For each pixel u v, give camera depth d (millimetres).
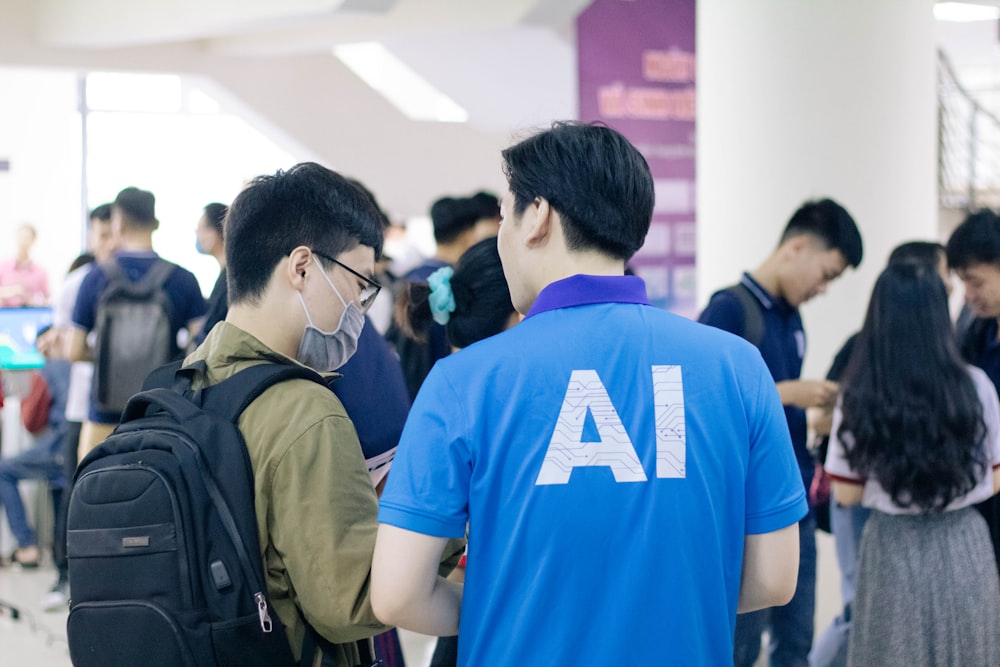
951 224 7395
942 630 2436
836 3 4102
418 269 3748
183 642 1356
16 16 7945
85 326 4348
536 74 8828
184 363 1580
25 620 4688
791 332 3154
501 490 1268
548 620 1253
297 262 1495
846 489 2598
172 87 10617
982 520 2539
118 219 4125
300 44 8125
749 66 4234
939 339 2426
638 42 6469
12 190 10508
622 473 1263
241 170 10484
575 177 1322
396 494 1276
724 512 1313
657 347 1310
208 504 1372
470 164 10641
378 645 2355
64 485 4914
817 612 4207
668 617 1260
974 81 11516
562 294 1318
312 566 1377
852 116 4133
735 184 4312
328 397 1468
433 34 7207
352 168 10102
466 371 1292
